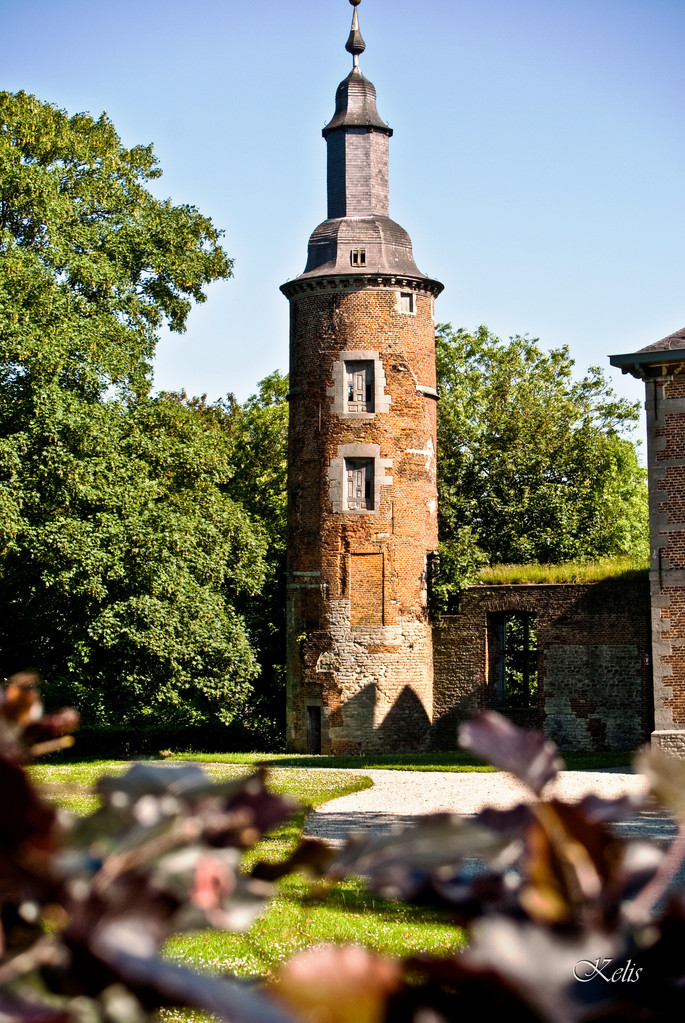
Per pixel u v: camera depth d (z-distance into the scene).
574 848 1.76
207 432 32.53
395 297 32.75
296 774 23.80
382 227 33.31
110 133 32.84
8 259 25.77
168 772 2.05
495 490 46.28
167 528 28.36
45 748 2.25
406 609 32.16
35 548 25.89
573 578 31.47
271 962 7.30
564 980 1.52
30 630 29.62
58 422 25.36
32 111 29.12
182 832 1.81
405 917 9.13
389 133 34.12
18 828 1.63
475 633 32.47
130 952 1.61
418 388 32.88
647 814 15.44
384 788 20.97
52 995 1.64
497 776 23.41
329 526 32.34
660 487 25.08
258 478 44.25
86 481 26.16
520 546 44.56
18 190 27.20
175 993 1.58
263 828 1.95
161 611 27.59
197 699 32.94
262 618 37.19
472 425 46.62
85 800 16.52
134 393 30.70
